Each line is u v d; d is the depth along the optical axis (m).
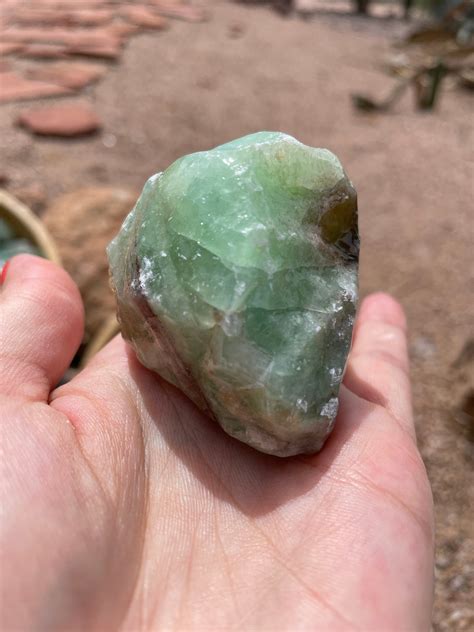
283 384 0.10
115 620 0.09
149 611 0.09
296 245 0.11
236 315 0.10
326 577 0.09
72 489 0.09
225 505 0.11
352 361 0.15
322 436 0.11
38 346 0.12
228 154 0.11
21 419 0.10
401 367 0.15
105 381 0.12
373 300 0.17
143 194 0.12
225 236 0.10
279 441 0.11
